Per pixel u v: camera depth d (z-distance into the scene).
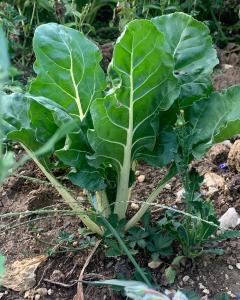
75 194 0.77
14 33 0.94
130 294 0.49
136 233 0.67
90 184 0.64
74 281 0.67
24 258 0.70
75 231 0.72
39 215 0.75
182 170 0.64
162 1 0.96
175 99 0.62
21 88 0.83
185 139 0.64
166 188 0.78
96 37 1.09
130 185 0.67
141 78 0.60
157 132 0.65
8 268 0.68
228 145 0.85
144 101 0.61
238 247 0.70
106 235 0.65
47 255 0.69
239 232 0.65
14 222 0.74
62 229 0.73
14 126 0.65
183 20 0.68
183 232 0.65
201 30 0.68
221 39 1.12
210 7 1.12
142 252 0.68
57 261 0.69
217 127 0.66
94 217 0.67
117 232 0.65
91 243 0.69
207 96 0.67
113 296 0.65
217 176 0.80
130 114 0.61
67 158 0.62
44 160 0.66
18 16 0.95
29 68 1.00
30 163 0.83
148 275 0.64
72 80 0.64
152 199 0.68
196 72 0.67
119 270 0.66
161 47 0.59
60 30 0.63
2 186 0.79
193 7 1.09
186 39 0.67
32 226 0.73
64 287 0.66
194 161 0.83
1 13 0.94
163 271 0.66
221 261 0.68
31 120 0.63
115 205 0.68
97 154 0.62
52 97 0.64
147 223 0.68
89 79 0.64
